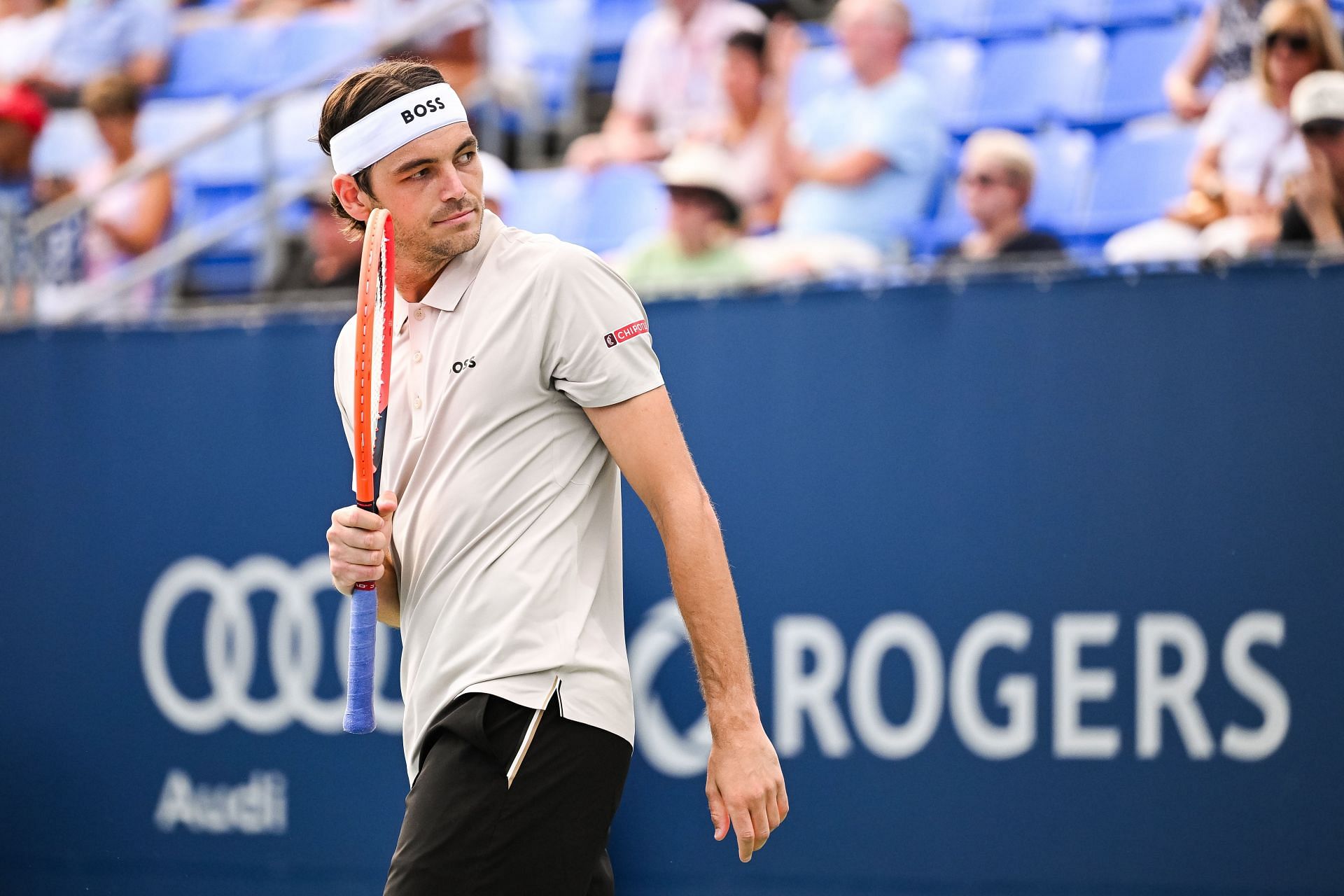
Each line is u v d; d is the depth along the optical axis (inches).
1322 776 549.6
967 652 587.8
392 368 330.0
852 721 599.2
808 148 852.6
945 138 848.3
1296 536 557.3
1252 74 824.3
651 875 614.2
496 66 926.4
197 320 698.8
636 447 308.5
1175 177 828.6
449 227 318.3
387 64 331.0
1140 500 573.3
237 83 1093.1
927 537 594.9
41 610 709.9
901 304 601.6
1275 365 561.9
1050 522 581.9
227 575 685.9
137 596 698.2
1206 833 559.2
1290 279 561.3
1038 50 927.7
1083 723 573.9
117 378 708.0
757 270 792.9
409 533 323.3
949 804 585.6
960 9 962.7
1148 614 569.6
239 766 674.2
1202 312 569.6
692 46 924.6
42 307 802.2
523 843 301.9
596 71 1016.2
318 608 670.5
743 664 303.7
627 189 904.9
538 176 920.3
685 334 627.8
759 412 617.6
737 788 296.8
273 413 686.5
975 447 591.5
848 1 850.8
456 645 311.0
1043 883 573.6
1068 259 755.4
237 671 679.7
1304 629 554.6
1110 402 577.6
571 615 309.4
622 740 313.9
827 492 607.8
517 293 314.3
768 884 603.5
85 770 697.0
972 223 777.6
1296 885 550.0
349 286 807.7
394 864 308.3
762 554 614.2
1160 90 888.9
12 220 786.2
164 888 681.0
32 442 716.0
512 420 314.0
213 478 692.1
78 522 708.0
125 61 1110.4
